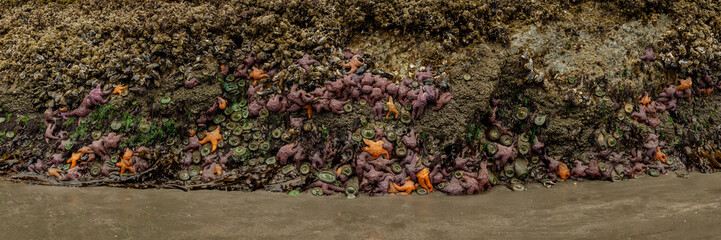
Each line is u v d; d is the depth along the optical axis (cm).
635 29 429
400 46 412
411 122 392
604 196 357
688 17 434
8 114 428
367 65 406
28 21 457
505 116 404
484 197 363
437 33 407
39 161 403
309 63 398
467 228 299
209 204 338
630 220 305
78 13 458
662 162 418
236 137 400
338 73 397
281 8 413
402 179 376
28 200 334
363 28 418
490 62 397
